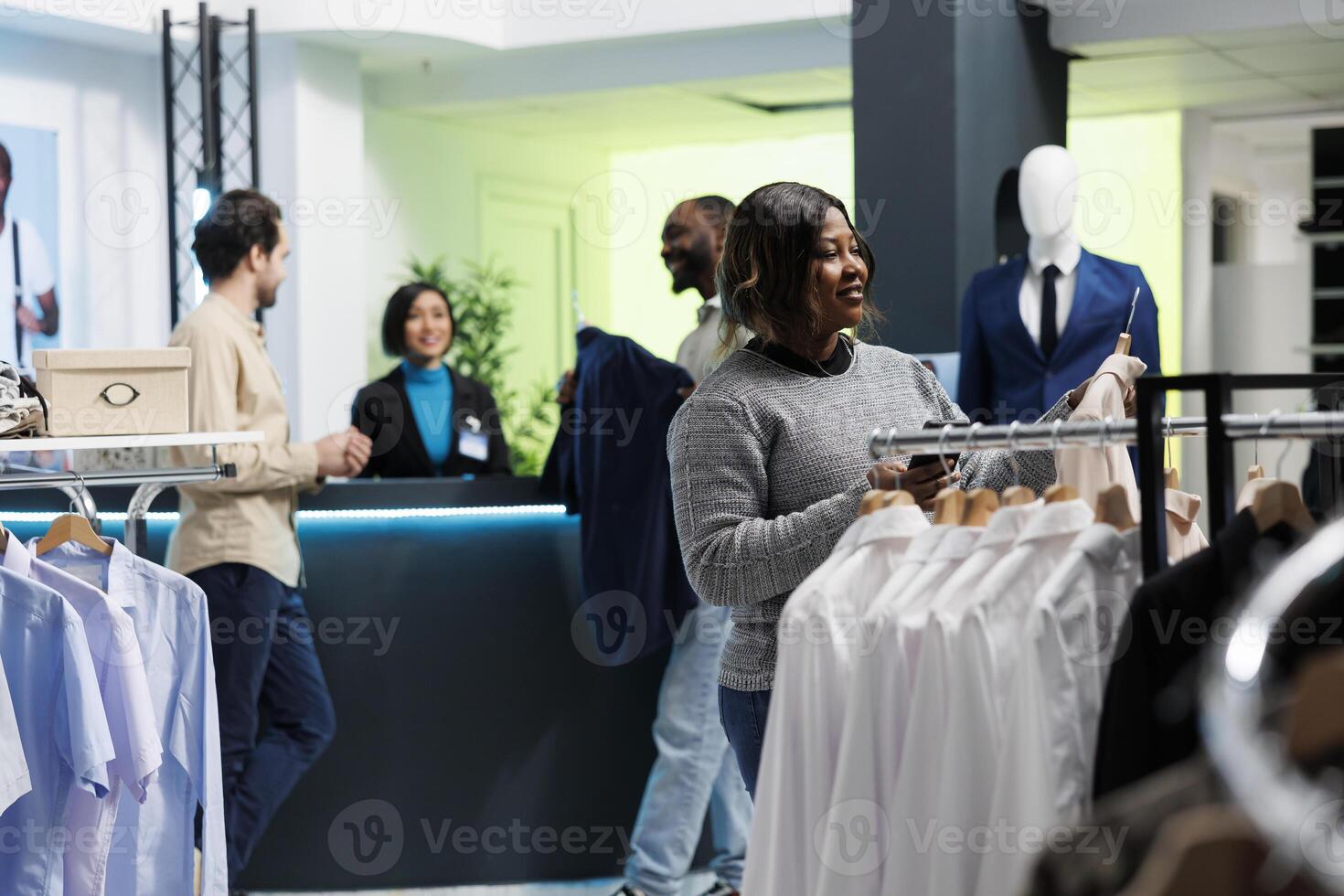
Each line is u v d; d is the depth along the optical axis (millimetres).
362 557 3752
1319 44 5352
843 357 2215
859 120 4883
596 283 8938
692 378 3555
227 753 3332
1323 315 7508
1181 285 7332
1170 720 1347
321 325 6398
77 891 2201
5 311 6043
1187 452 7195
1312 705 846
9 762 2055
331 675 3740
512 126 7879
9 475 2303
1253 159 8695
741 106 7270
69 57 6270
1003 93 5039
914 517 1740
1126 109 7008
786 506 2100
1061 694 1453
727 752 3582
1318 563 820
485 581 3789
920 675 1544
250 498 3340
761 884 1671
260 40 6238
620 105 7211
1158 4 5188
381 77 7207
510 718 3803
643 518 3521
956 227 4719
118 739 2217
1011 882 1455
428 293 4336
